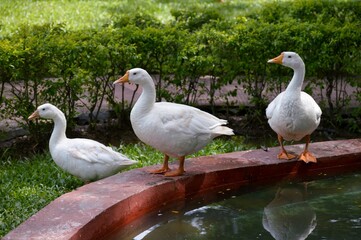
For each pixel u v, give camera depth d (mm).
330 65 7164
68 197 4977
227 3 13195
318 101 7652
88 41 6746
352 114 7098
